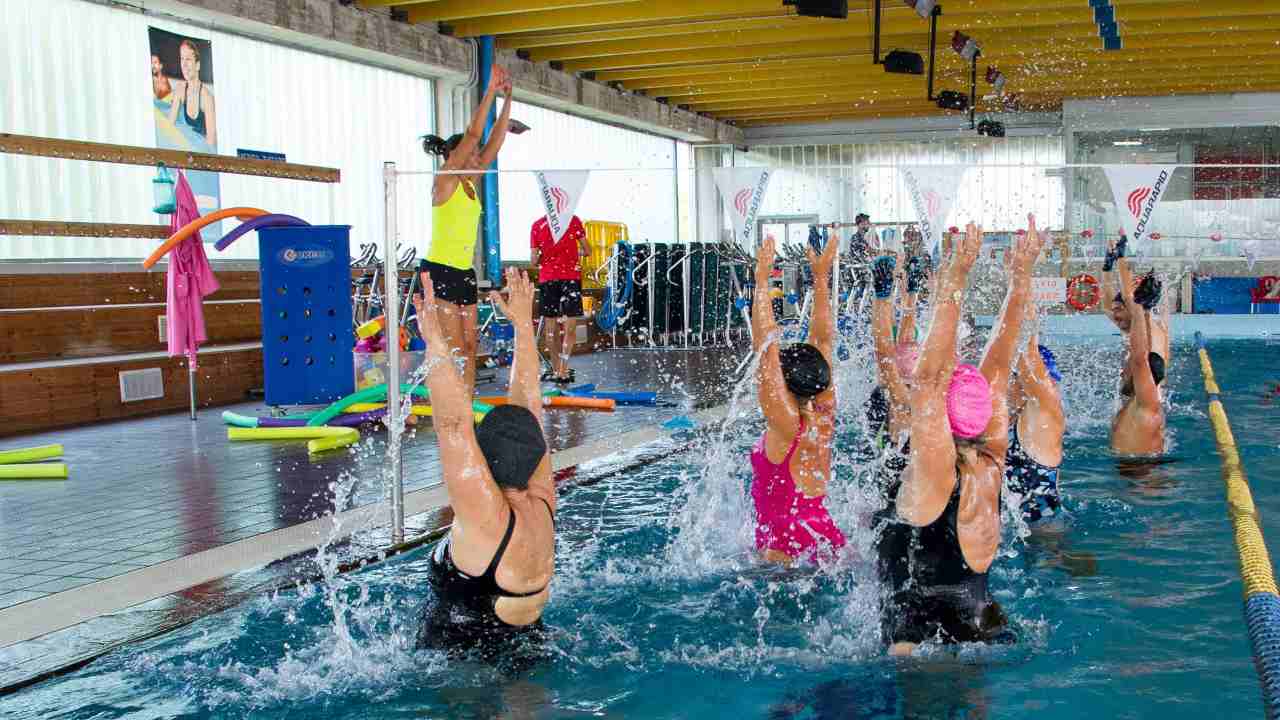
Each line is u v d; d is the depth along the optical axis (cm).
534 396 329
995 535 314
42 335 894
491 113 1450
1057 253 1736
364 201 1377
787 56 1542
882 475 361
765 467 396
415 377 882
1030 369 441
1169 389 916
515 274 332
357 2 1246
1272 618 327
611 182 1983
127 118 1066
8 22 961
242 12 1102
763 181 454
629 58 1623
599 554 421
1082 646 313
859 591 362
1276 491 500
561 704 283
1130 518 456
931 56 1240
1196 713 267
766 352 382
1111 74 1762
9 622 348
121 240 1055
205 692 292
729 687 292
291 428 751
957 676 294
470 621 309
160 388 917
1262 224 1970
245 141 1202
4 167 958
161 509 523
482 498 291
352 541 451
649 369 1245
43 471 614
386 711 279
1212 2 1295
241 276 1130
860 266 970
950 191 443
